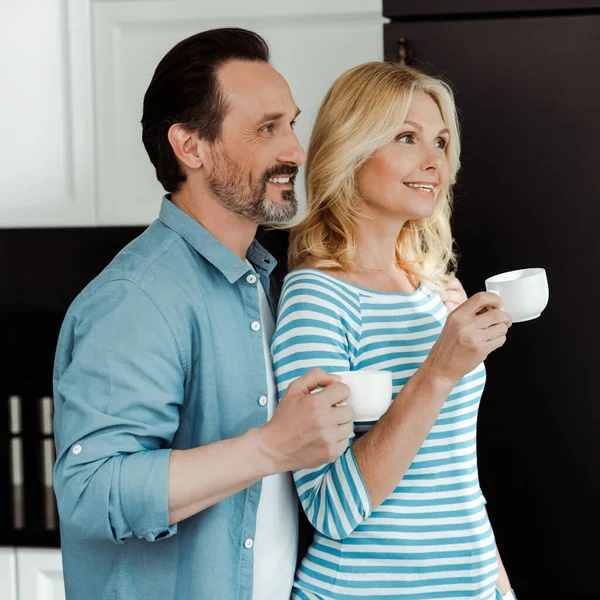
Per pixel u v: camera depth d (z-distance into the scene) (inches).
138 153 92.1
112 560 54.9
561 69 79.6
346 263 64.3
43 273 104.1
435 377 55.2
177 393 53.6
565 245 81.0
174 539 54.9
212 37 56.4
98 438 50.6
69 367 52.5
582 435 81.8
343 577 59.5
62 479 51.1
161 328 53.2
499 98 80.5
